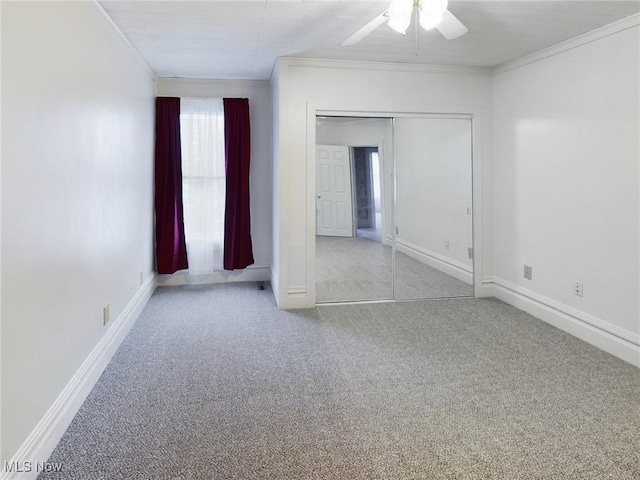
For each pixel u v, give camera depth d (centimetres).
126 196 320
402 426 199
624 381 244
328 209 402
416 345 299
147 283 409
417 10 252
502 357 278
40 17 172
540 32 299
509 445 184
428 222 418
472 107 405
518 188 379
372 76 386
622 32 273
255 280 488
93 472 166
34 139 166
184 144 453
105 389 234
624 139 272
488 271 423
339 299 410
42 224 172
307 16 275
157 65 397
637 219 265
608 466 170
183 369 260
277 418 205
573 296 318
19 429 153
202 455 177
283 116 375
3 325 142
